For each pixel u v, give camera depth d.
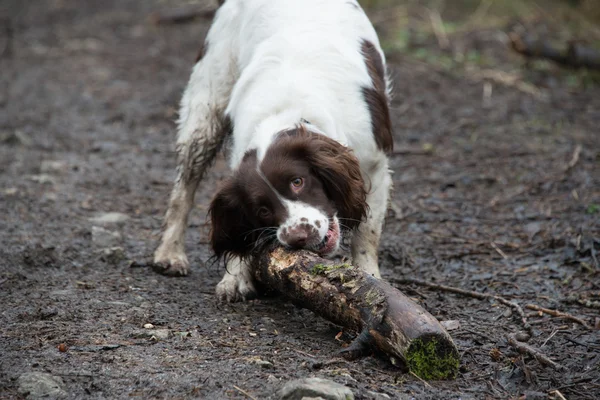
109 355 5.65
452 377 5.40
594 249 8.05
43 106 14.92
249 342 5.93
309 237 5.85
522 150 11.56
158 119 14.08
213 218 6.36
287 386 4.91
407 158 11.66
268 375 5.29
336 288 5.65
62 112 14.53
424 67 15.79
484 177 10.62
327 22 7.07
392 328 5.32
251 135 6.43
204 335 6.09
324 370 5.38
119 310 6.59
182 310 6.68
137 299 6.91
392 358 5.41
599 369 5.65
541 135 12.25
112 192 10.51
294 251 5.99
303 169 5.96
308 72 6.62
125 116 14.20
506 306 6.89
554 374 5.59
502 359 5.81
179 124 8.02
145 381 5.22
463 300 7.12
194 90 7.94
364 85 6.81
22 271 7.57
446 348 5.31
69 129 13.52
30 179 10.79
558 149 11.53
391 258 8.17
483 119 13.06
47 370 5.39
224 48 7.71
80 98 15.40
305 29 6.96
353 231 6.90
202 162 7.88
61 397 5.06
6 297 6.85
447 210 9.69
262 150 6.07
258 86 6.70
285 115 6.33
